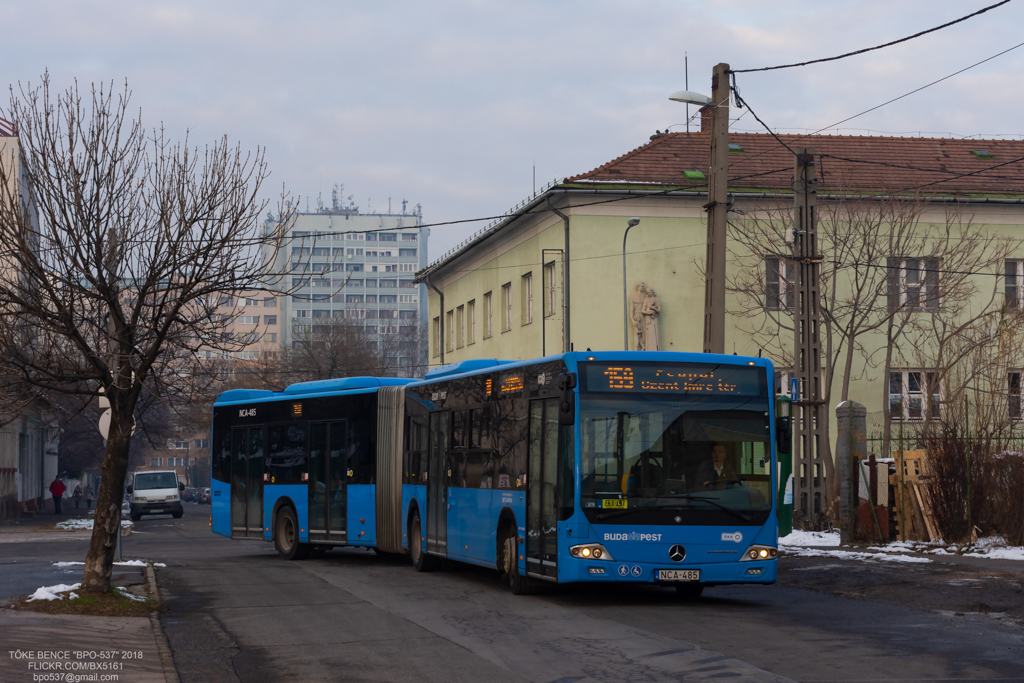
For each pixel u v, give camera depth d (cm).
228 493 2375
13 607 1268
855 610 1280
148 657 977
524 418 1457
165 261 1319
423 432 1845
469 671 909
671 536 1305
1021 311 3170
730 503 1325
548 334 3972
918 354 3556
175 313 1316
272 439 2259
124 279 1343
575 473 1306
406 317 16575
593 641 1049
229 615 1288
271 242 1432
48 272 1311
